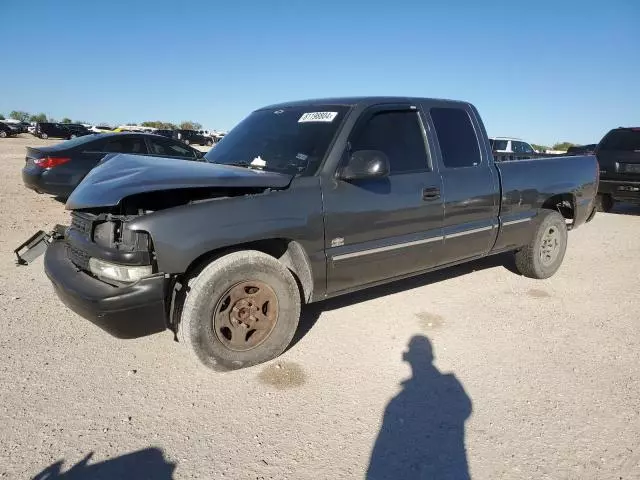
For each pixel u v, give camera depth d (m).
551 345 4.09
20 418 2.93
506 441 2.83
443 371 3.62
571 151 23.91
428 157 4.45
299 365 3.67
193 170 3.45
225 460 2.63
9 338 3.93
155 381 3.40
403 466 2.62
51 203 10.42
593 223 10.15
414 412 3.10
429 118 4.53
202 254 3.25
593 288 5.62
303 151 3.92
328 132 3.95
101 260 3.27
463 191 4.62
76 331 4.11
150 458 2.63
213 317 3.33
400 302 5.00
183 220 3.12
